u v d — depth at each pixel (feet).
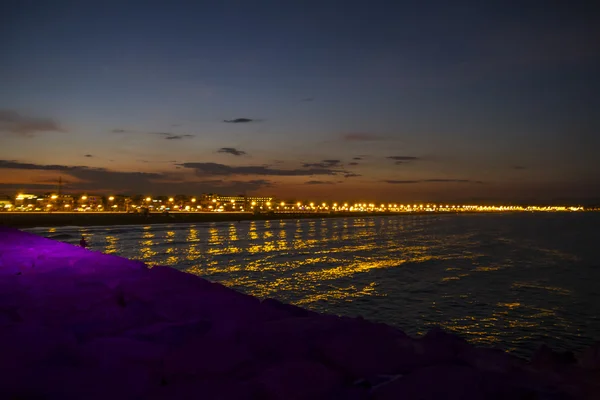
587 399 6.86
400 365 8.04
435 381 7.00
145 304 12.96
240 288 92.43
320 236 271.28
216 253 164.25
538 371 8.07
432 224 486.79
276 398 6.73
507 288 93.97
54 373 7.55
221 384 7.17
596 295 86.94
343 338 9.07
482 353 8.87
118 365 8.11
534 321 67.10
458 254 166.81
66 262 22.12
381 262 140.05
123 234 267.80
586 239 246.47
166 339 9.94
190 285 16.15
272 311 12.60
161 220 429.38
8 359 8.07
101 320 11.35
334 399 6.72
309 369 7.49
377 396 6.83
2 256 24.86
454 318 68.64
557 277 109.81
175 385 7.29
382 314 70.79
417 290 90.79
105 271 19.25
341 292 88.38
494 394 6.80
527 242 225.76
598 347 8.97
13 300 13.38
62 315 11.78
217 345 8.84
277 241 226.38
